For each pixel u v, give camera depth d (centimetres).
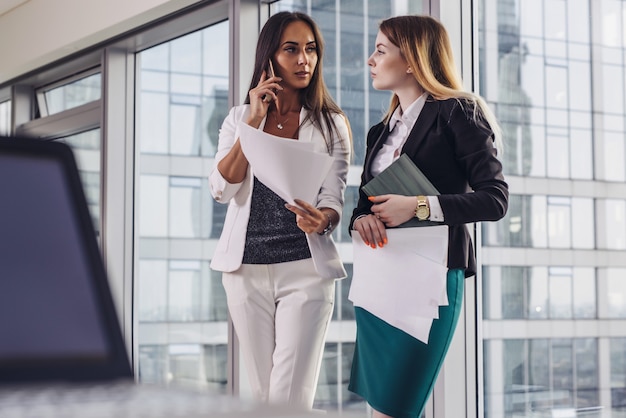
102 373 57
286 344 285
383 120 272
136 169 560
